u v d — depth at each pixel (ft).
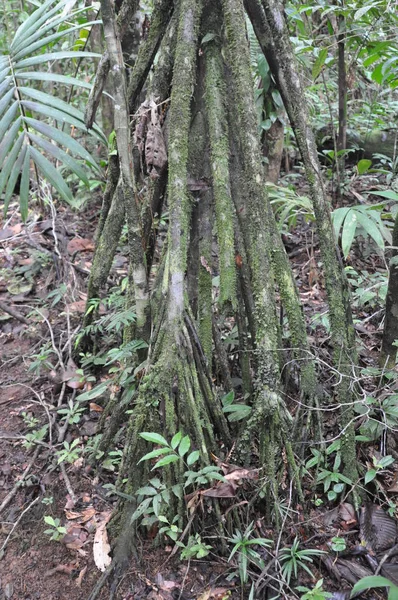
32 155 6.79
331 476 6.88
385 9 11.09
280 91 7.23
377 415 7.64
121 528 6.55
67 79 7.06
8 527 7.21
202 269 7.00
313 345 9.01
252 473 6.24
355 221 8.27
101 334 9.86
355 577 6.13
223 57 6.89
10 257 12.43
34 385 9.50
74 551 6.72
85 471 7.69
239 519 6.48
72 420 8.19
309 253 12.05
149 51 7.41
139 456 6.44
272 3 6.78
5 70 6.89
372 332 9.84
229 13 6.42
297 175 13.93
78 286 11.30
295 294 7.06
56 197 13.85
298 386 7.86
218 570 6.31
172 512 6.43
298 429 7.07
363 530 6.61
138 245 6.76
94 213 13.65
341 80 12.56
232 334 8.16
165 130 7.07
